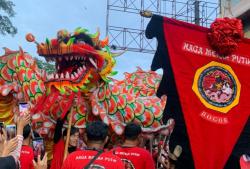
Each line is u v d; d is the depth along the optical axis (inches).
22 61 266.8
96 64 243.9
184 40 234.8
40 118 247.8
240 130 239.5
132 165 174.1
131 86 300.4
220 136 235.3
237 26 241.1
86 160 140.1
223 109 237.9
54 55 238.7
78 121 249.0
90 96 251.8
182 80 232.1
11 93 263.3
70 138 236.1
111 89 258.7
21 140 133.5
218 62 239.8
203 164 230.8
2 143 115.4
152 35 231.3
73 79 237.5
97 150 144.4
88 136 147.0
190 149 230.8
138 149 177.6
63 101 242.2
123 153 176.4
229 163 236.7
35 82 264.5
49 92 241.3
